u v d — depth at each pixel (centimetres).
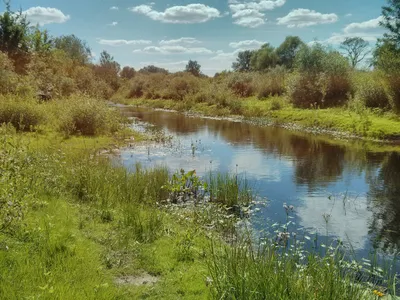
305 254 569
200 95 3394
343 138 1747
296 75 2677
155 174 924
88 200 732
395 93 1886
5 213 460
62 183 780
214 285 402
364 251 591
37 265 410
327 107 2411
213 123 2412
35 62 2666
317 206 816
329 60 2469
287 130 2061
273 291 363
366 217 746
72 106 1638
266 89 3155
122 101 4350
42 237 482
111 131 1762
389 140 1636
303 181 1023
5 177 516
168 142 1642
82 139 1482
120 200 749
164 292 414
